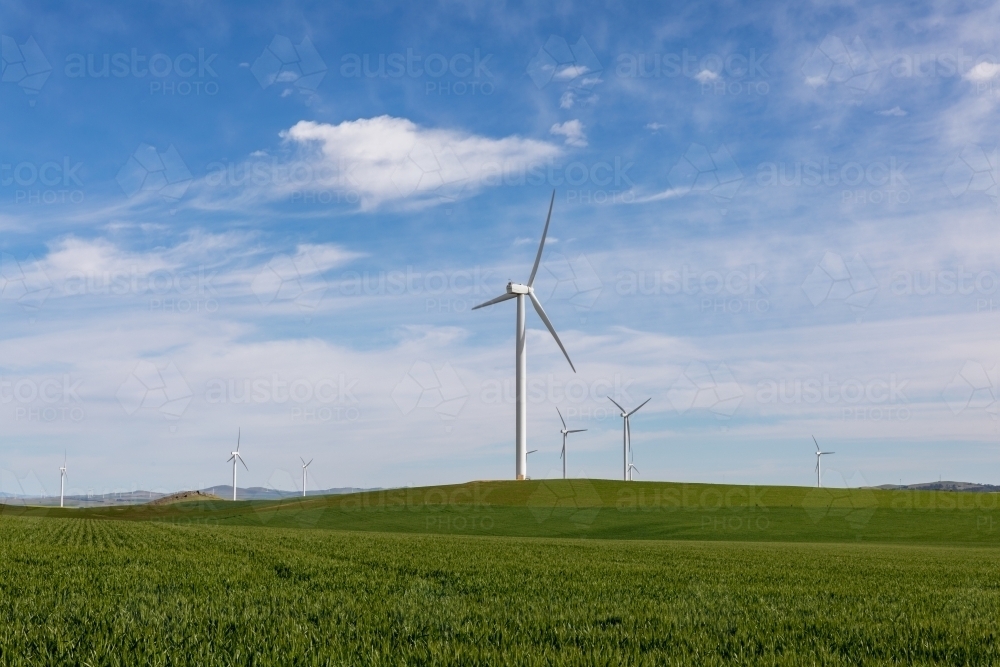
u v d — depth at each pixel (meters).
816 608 13.43
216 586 14.80
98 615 10.48
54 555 21.38
